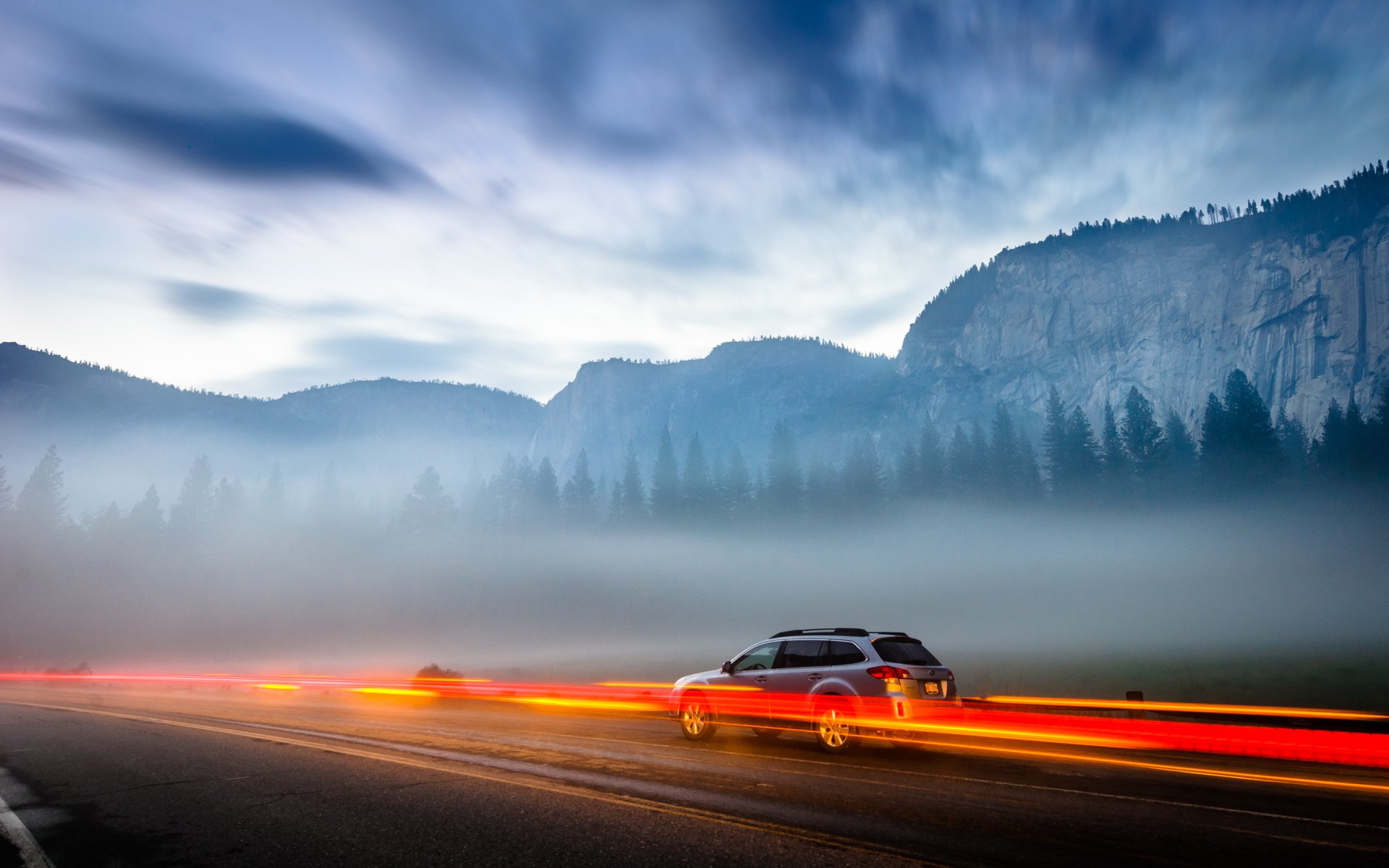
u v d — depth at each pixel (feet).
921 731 39.01
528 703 91.56
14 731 53.88
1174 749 44.21
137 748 43.62
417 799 27.61
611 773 33.55
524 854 20.10
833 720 40.75
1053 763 37.17
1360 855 19.75
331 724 58.49
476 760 37.91
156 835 22.88
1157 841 21.09
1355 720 47.01
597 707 85.71
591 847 20.71
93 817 25.49
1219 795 28.25
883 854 19.74
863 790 29.07
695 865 18.89
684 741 46.68
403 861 19.74
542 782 31.04
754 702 44.52
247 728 55.47
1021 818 24.00
